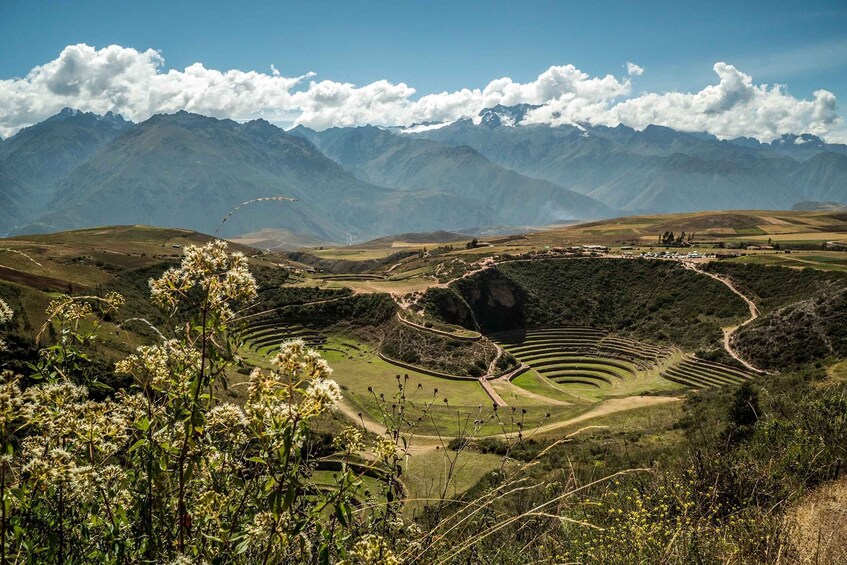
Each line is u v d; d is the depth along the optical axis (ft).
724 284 408.26
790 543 24.38
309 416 12.30
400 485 18.29
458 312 412.16
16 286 154.10
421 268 523.70
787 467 37.83
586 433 154.30
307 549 14.53
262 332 314.14
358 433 17.72
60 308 18.75
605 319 440.86
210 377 13.62
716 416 135.03
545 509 29.76
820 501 31.35
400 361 335.47
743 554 24.26
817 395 71.00
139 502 14.87
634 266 484.74
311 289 407.64
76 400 16.46
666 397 236.02
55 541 14.07
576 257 515.09
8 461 13.26
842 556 23.47
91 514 14.42
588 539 26.05
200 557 14.47
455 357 331.36
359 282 447.01
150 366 14.15
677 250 545.03
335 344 360.69
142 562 14.38
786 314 313.73
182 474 13.75
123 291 298.35
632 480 40.06
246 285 13.61
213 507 15.06
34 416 14.66
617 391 316.60
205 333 13.24
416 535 17.69
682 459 49.11
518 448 121.60
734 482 34.53
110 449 15.60
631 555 24.36
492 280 462.19
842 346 261.03
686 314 399.65
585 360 385.70
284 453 12.14
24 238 524.93
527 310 453.17
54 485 14.19
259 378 13.05
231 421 15.51
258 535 13.57
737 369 300.40
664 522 27.30
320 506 14.11
